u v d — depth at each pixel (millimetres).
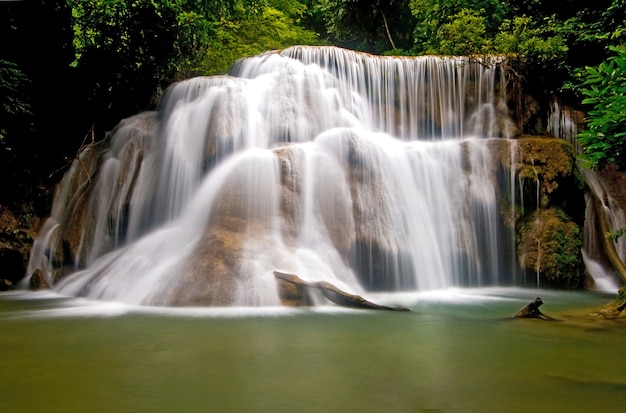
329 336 6031
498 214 12164
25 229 12250
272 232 9336
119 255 10055
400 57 15383
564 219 12102
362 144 11234
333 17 24375
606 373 4590
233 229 9094
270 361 4906
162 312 7414
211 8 16609
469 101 15008
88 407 3684
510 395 3980
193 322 6723
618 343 5789
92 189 11961
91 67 15375
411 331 6367
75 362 4848
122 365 4738
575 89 15422
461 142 12641
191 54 16922
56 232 12055
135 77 15961
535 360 5043
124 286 8711
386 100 15070
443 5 20234
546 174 12250
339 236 9938
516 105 14875
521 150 12422
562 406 3730
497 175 12320
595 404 3775
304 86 13523
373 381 4324
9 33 13711
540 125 15094
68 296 9445
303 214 9930
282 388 4125
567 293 11016
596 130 7875
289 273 8336
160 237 9828
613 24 16547
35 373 4488
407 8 23562
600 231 12906
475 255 11812
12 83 12617
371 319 7133
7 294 10055
